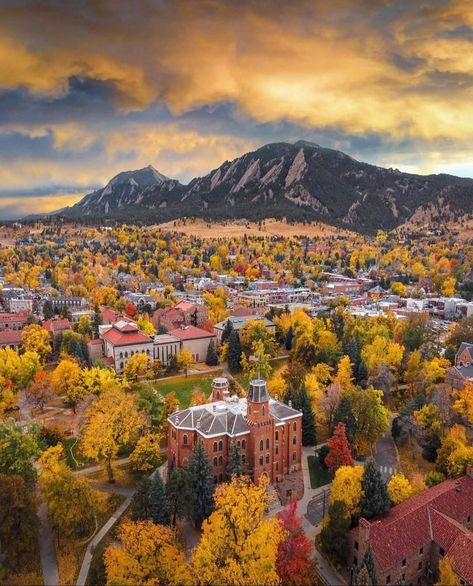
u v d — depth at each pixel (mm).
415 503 84312
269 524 75938
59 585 77375
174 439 104188
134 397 120438
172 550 75062
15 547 79625
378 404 114812
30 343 174625
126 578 70938
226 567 72125
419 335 171500
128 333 176125
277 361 179875
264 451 101625
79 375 141875
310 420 119375
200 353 188125
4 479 81375
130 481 104688
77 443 119562
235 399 113812
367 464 87188
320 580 77812
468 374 132500
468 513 84250
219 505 82062
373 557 71438
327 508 95000
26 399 146250
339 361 155500
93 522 91438
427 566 78688
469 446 105125
